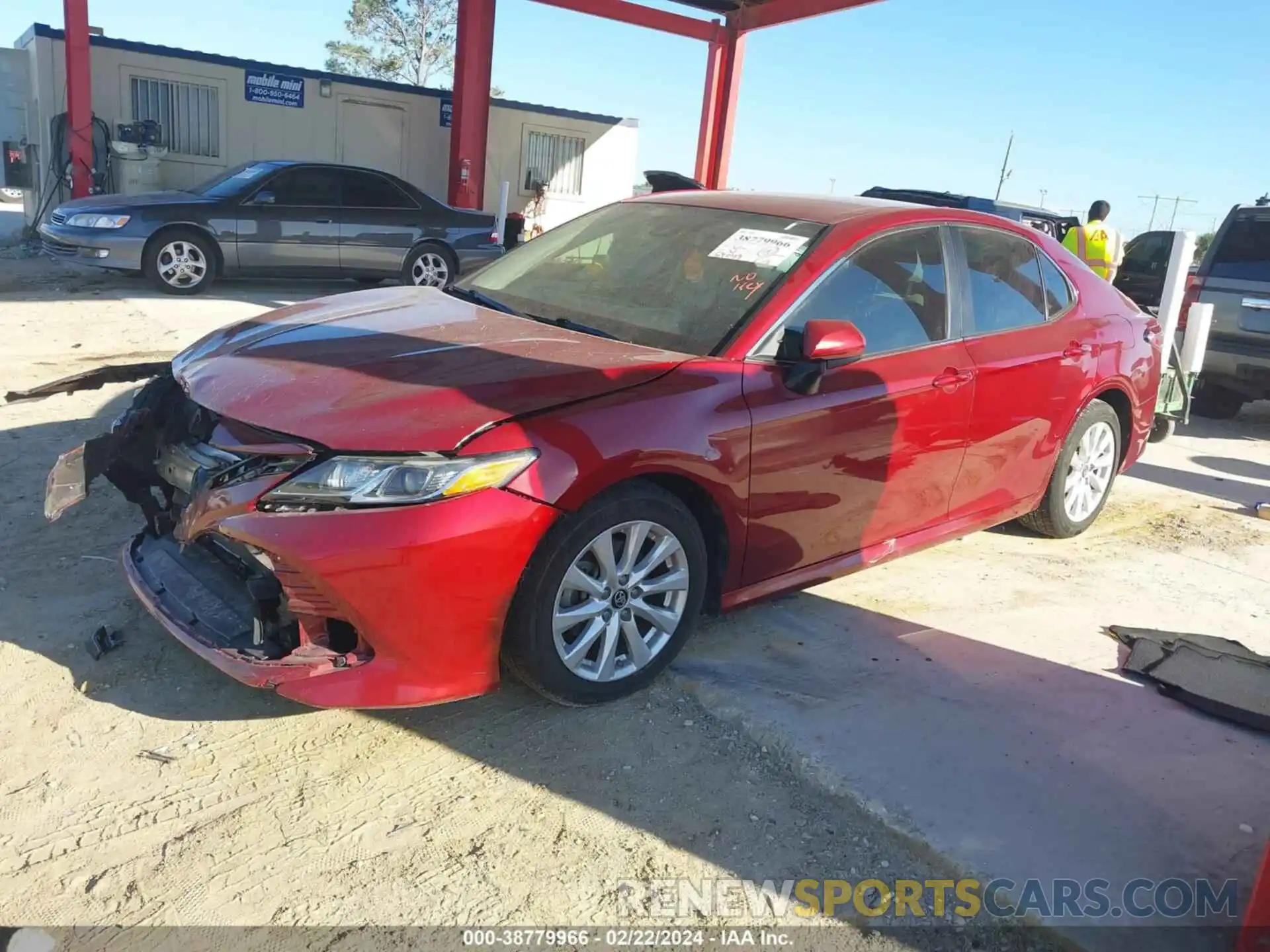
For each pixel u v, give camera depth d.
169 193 11.37
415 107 17.80
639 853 2.61
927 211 4.14
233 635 2.93
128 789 2.71
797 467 3.45
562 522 2.90
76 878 2.39
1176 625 4.20
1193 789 2.97
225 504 2.78
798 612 4.01
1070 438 4.79
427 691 2.84
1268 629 4.23
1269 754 3.19
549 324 3.66
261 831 2.59
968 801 2.84
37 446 5.22
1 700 3.03
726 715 3.22
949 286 4.11
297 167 11.38
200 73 15.88
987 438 4.21
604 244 4.16
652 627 3.30
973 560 4.77
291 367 3.11
